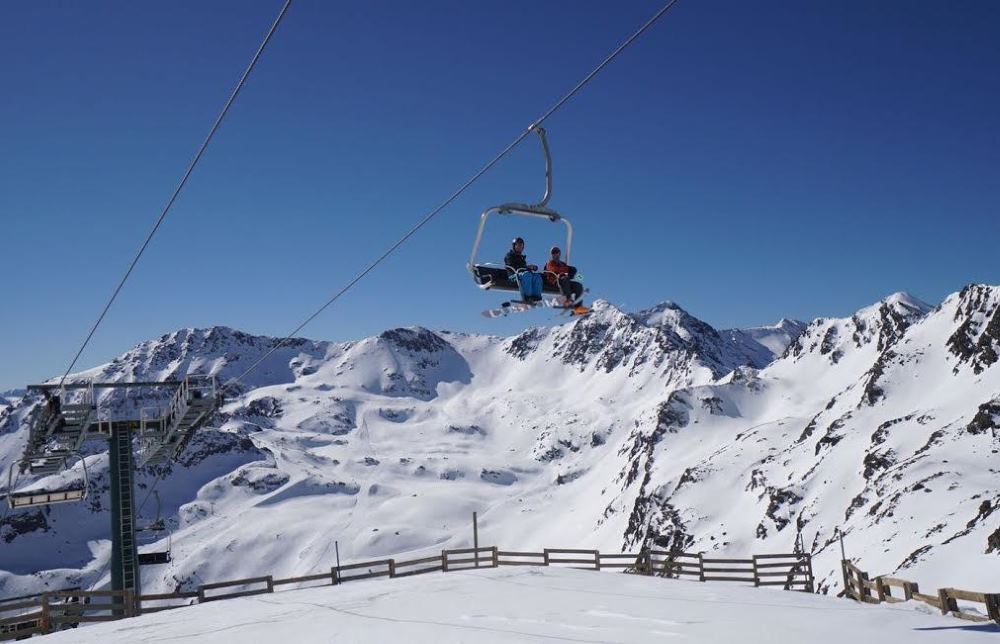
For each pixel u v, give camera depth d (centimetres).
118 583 3150
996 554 5722
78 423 3075
